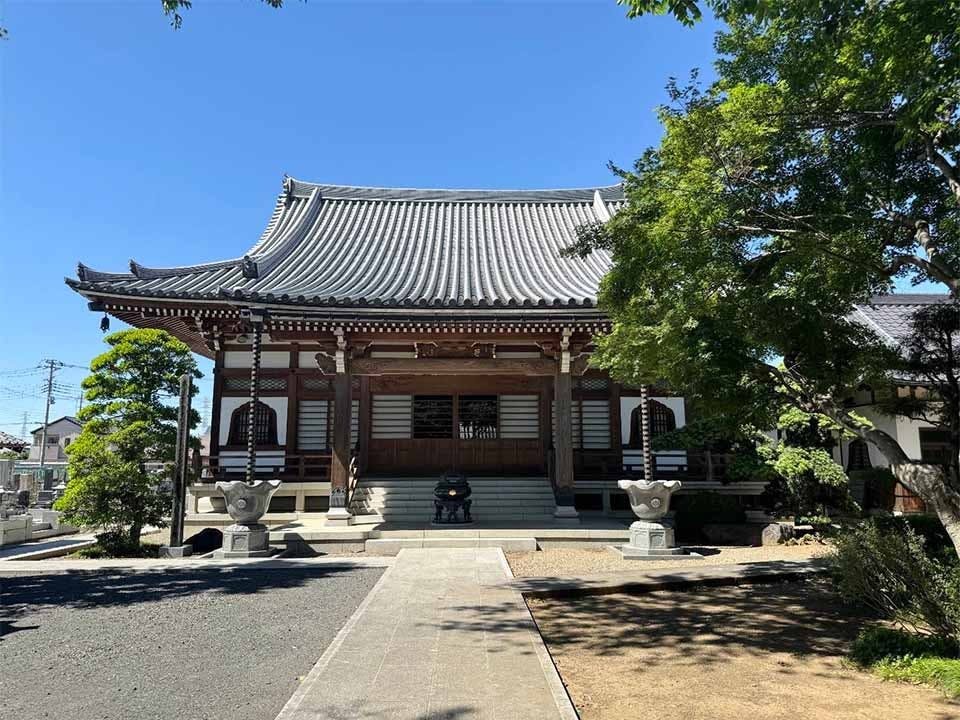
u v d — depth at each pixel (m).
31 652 6.33
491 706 4.67
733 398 7.07
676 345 7.13
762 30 6.35
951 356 7.01
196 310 15.65
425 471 19.09
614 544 13.12
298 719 4.42
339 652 5.98
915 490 6.08
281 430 18.38
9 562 12.13
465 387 19.53
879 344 7.51
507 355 17.83
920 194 6.37
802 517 15.12
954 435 6.86
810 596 8.90
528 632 6.67
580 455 18.52
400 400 19.47
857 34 5.07
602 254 21.47
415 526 14.57
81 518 13.34
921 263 5.94
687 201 5.99
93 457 13.52
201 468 16.62
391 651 6.01
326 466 17.50
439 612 7.54
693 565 11.05
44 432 53.41
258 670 5.73
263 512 12.91
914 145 6.05
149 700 5.01
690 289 6.88
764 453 15.11
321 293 15.80
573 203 26.45
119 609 8.13
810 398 7.06
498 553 11.98
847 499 15.48
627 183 7.47
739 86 5.84
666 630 7.20
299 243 21.59
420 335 15.14
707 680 5.55
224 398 18.44
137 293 14.82
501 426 19.47
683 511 15.37
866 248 6.08
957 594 6.01
